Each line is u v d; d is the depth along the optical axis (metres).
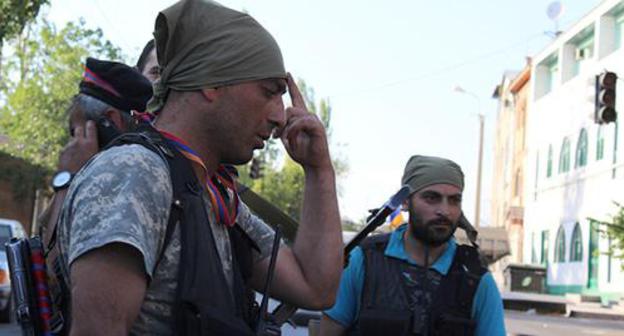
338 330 4.04
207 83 2.07
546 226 44.25
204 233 1.99
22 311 2.11
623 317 28.62
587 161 38.72
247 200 2.91
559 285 41.16
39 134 39.81
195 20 2.09
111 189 1.87
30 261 2.13
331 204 2.43
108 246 1.81
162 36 2.11
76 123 2.82
